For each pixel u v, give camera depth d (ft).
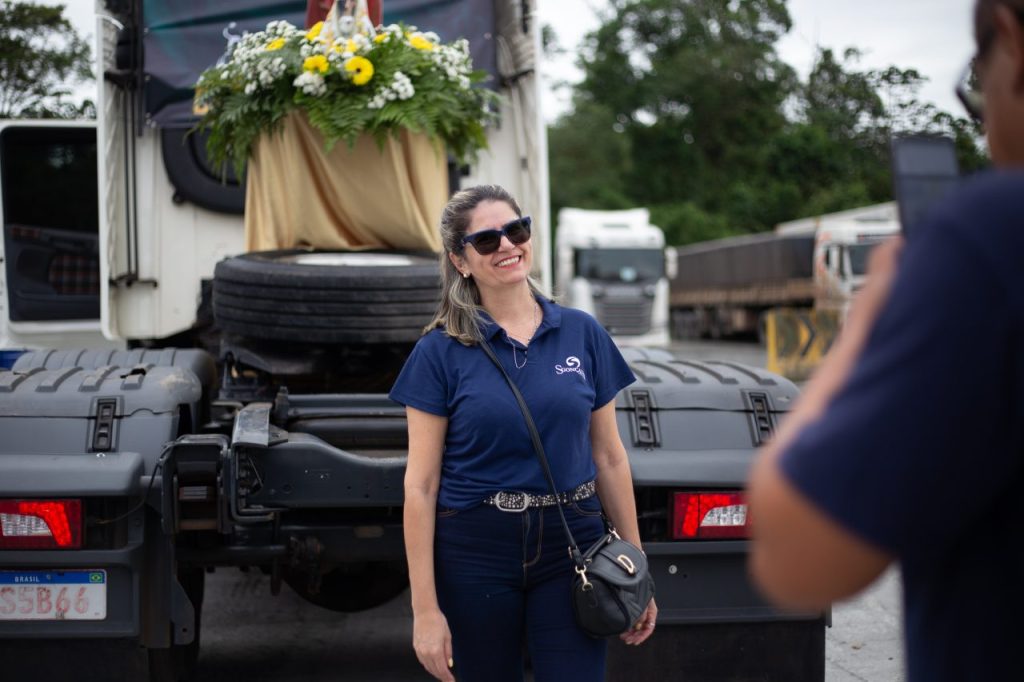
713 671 12.28
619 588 8.36
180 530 11.73
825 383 3.84
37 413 12.03
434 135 15.52
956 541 3.83
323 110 15.02
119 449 11.87
